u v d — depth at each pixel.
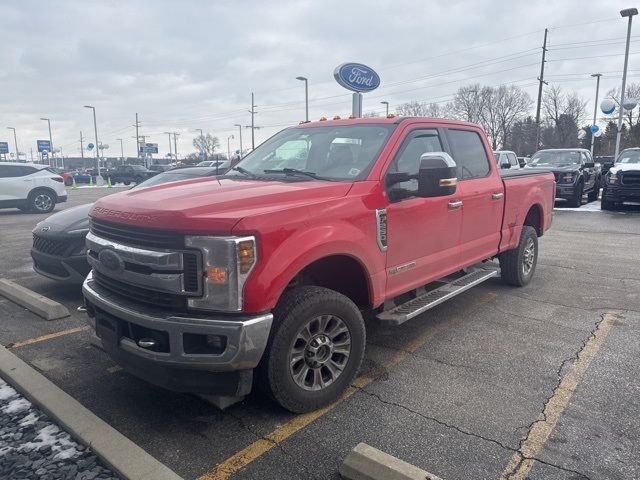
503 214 5.67
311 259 3.22
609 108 27.31
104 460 2.84
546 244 9.83
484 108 73.00
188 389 3.09
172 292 2.99
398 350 4.54
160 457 2.98
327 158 4.23
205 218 2.90
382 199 3.84
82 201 22.25
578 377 3.97
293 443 3.11
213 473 2.83
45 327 5.12
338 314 3.47
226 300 2.91
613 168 15.52
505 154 18.86
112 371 4.12
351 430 3.24
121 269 3.21
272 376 3.18
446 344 4.67
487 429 3.24
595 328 5.07
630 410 3.47
